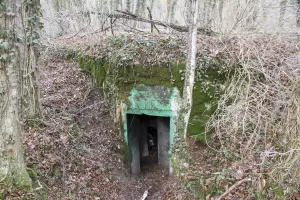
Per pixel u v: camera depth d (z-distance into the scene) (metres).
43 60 9.27
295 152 4.91
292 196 5.00
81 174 6.37
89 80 8.64
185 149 6.66
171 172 7.52
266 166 5.55
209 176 6.11
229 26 7.62
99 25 10.41
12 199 4.73
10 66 4.47
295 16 9.02
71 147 6.62
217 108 6.36
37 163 5.80
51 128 6.66
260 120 5.95
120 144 7.87
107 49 8.17
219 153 6.41
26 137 6.18
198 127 6.86
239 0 7.81
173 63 7.16
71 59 9.71
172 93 7.25
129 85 7.62
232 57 6.71
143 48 7.59
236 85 6.59
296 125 5.02
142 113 7.72
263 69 5.99
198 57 6.95
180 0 12.56
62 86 8.19
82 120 7.48
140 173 8.58
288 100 5.43
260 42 7.42
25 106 6.43
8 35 4.31
